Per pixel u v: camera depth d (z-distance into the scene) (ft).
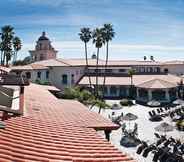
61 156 28.37
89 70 258.78
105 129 44.98
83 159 28.68
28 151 27.91
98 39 249.75
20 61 361.92
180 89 220.84
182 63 283.38
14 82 58.03
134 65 274.98
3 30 312.91
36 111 46.68
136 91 236.02
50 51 337.31
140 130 135.13
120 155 31.71
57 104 62.95
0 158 24.77
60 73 248.52
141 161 89.66
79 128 40.63
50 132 35.24
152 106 200.54
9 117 37.55
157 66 280.31
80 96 186.19
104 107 185.16
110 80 247.50
